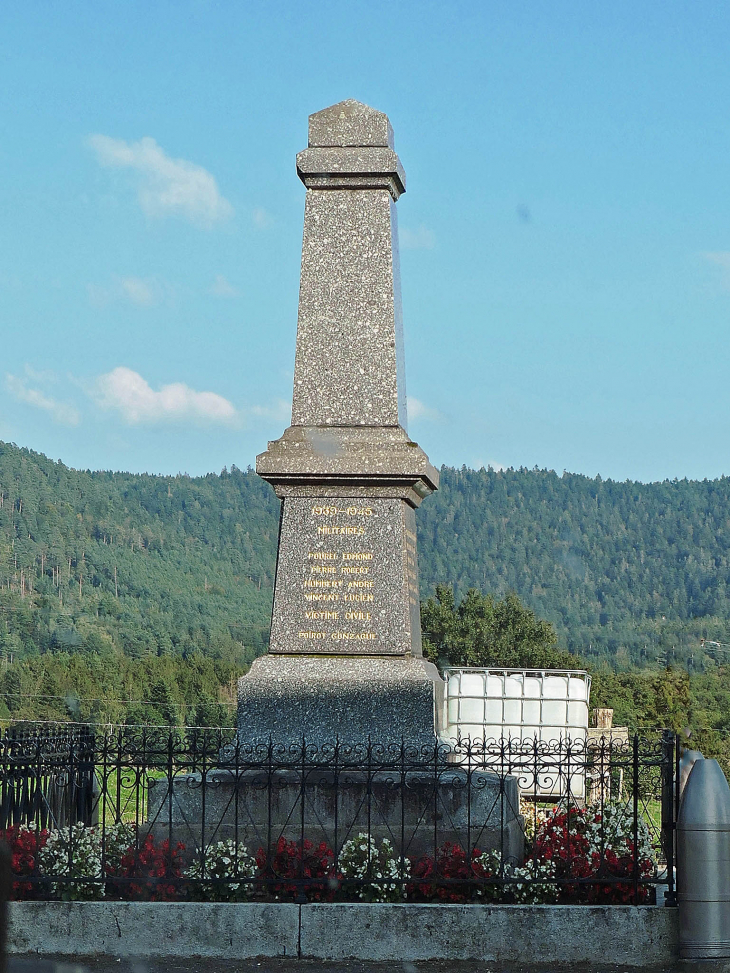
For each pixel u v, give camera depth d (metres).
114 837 9.99
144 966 8.91
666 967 8.95
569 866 9.59
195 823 10.46
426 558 144.00
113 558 141.75
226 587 150.12
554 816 10.55
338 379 12.01
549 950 9.08
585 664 69.62
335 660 11.41
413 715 11.20
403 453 11.63
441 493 150.50
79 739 11.23
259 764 9.79
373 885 9.34
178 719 65.56
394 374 12.00
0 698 69.75
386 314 12.09
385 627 11.55
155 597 137.62
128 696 70.44
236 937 9.15
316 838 10.40
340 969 8.88
